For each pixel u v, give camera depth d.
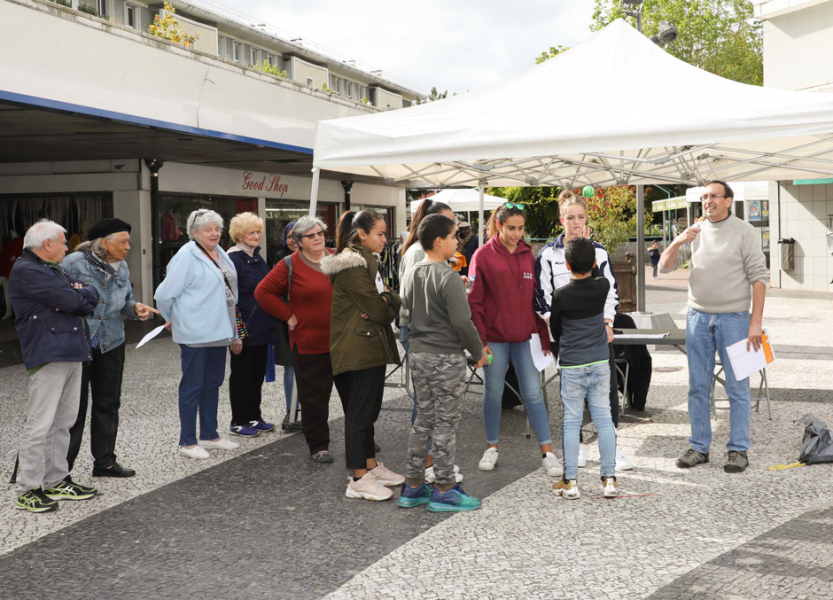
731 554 3.53
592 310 4.38
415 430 4.32
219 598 3.28
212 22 33.06
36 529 4.14
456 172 9.02
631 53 6.52
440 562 3.58
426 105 6.75
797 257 19.22
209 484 4.89
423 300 4.21
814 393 6.99
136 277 15.56
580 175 9.44
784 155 6.56
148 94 11.02
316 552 3.75
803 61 18.33
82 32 9.78
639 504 4.29
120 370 5.07
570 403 4.45
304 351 5.27
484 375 4.96
